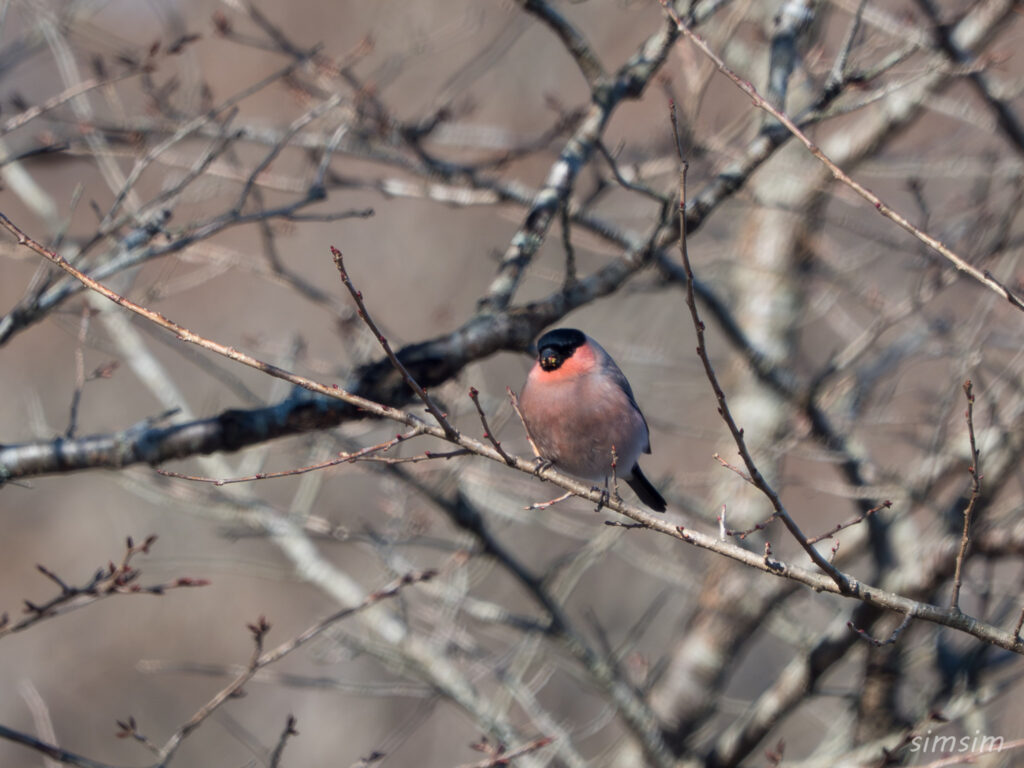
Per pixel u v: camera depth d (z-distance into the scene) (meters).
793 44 8.52
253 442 7.52
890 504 5.92
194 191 10.82
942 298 13.58
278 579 11.44
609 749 12.33
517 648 11.24
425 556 13.99
